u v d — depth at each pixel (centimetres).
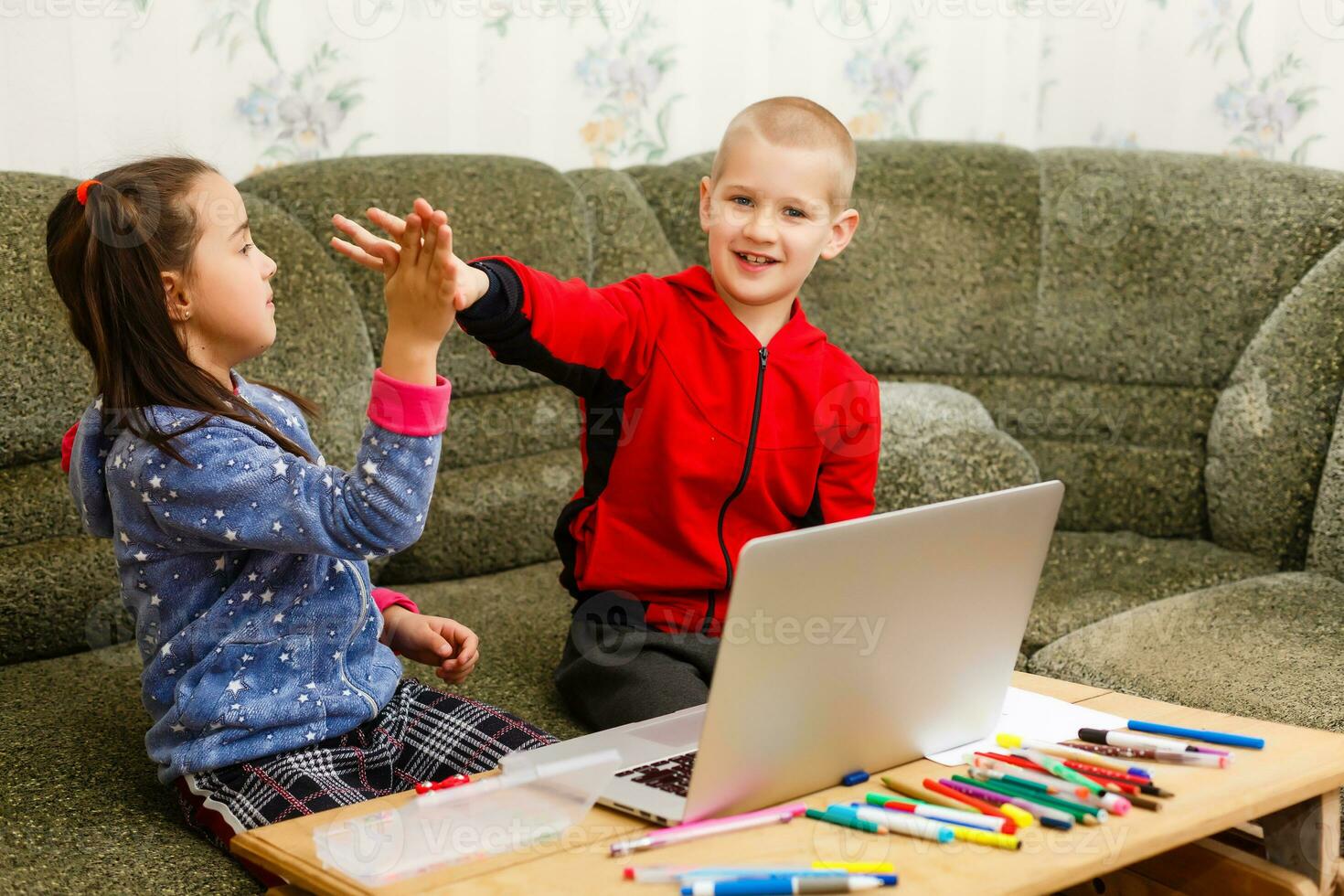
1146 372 198
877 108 230
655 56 211
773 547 76
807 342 132
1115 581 169
